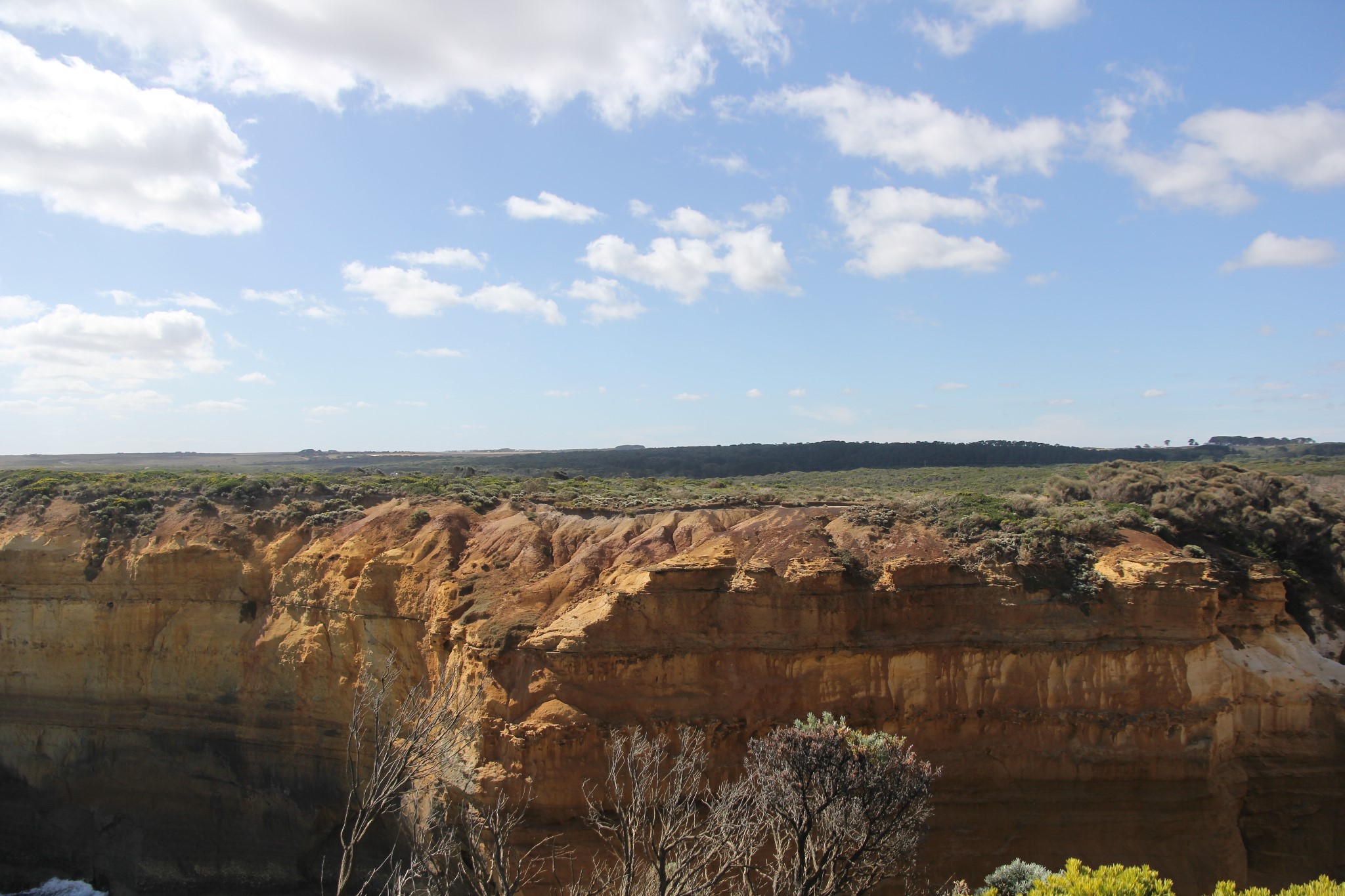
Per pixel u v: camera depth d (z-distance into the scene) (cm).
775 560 2773
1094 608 2659
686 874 1470
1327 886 1374
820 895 1502
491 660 2638
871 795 1606
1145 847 2472
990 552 2791
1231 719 2658
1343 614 3147
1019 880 1992
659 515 3241
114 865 3381
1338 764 2659
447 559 3266
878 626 2688
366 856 3009
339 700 3186
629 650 2592
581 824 2375
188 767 3388
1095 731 2548
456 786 2392
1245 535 3319
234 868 3250
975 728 2595
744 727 2550
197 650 3478
